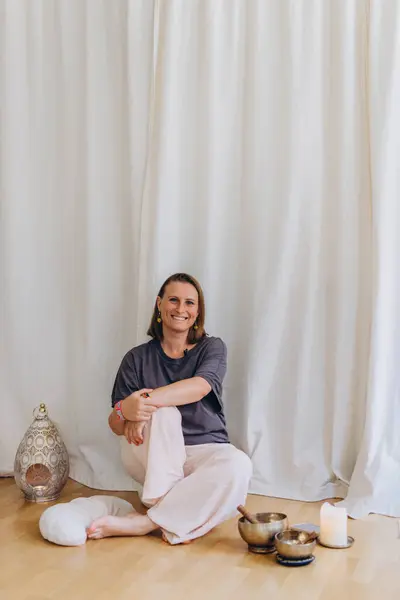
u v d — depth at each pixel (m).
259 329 3.07
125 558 2.37
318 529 2.60
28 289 3.33
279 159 3.04
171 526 2.51
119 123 3.21
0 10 3.28
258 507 2.90
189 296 2.85
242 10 3.08
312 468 3.02
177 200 3.17
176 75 3.13
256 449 3.09
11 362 3.34
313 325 3.04
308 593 2.12
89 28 3.19
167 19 3.10
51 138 3.30
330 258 3.03
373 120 2.87
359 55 2.94
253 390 3.08
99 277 3.24
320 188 3.02
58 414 3.32
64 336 3.32
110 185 3.23
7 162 3.30
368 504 2.79
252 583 2.19
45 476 2.98
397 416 2.88
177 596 2.10
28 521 2.73
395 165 2.88
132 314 3.22
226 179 3.13
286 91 3.02
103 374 3.24
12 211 3.32
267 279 3.06
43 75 3.29
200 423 2.76
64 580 2.20
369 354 2.88
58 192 3.31
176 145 3.15
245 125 3.09
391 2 2.85
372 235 2.89
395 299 2.90
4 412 3.34
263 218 3.06
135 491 3.15
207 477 2.52
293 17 2.99
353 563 2.34
